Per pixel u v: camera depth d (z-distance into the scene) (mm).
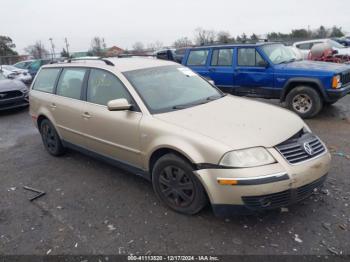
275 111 3707
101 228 3307
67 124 4793
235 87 8016
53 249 3033
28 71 19172
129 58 4824
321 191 3723
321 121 6816
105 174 4613
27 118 8922
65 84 4910
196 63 8727
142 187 4137
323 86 6703
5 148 6195
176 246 2961
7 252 3033
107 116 3988
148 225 3297
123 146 3881
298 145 3088
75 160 5254
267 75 7406
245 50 7762
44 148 6023
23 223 3494
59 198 4004
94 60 4680
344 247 2812
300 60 8109
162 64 4559
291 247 2848
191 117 3451
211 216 3359
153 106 3701
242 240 2977
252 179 2793
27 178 4676
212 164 2943
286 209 3391
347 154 4840
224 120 3352
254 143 2947
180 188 3332
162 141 3309
